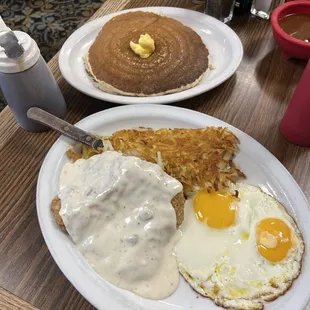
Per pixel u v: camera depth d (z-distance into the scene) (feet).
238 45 1.51
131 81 1.37
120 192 1.00
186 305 0.92
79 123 1.22
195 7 1.78
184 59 1.43
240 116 1.35
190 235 1.03
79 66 1.51
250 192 1.09
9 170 1.22
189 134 1.20
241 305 0.91
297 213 1.04
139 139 1.18
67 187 1.05
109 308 0.87
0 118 1.35
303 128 1.19
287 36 1.42
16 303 0.95
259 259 0.97
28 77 1.14
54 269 1.01
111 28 1.56
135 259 0.95
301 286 0.92
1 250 1.05
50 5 2.87
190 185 1.09
